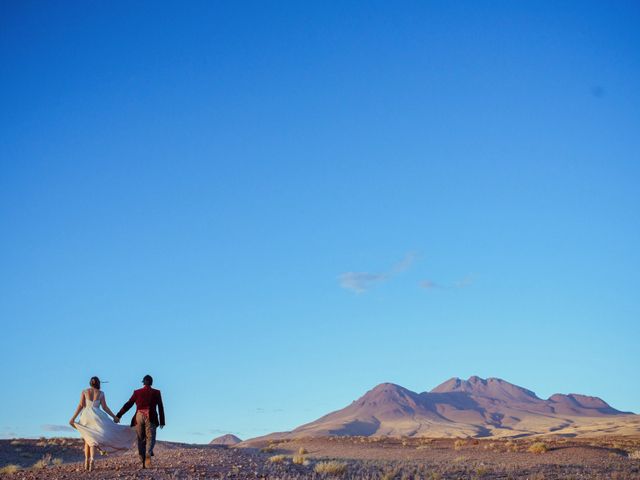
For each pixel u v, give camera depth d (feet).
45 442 165.07
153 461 70.44
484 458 129.49
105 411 62.08
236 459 78.79
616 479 73.77
